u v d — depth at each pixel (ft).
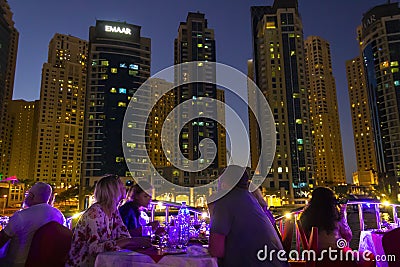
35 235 12.25
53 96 609.01
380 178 409.49
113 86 376.27
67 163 599.98
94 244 11.82
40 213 14.48
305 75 417.90
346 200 20.30
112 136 358.43
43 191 15.26
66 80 625.00
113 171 344.90
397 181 391.65
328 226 14.19
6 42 462.60
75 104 627.46
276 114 392.88
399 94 410.31
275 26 431.02
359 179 470.39
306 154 383.45
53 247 12.16
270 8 481.87
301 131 390.42
